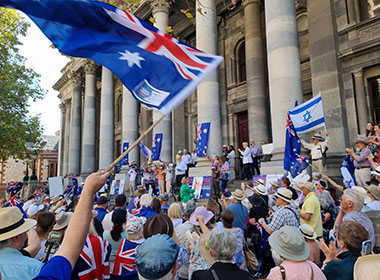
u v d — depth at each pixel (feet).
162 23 51.70
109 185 61.31
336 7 39.17
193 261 10.78
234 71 60.39
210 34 41.19
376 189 14.53
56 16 7.45
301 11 48.57
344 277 7.58
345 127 35.65
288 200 13.93
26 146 69.87
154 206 15.99
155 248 6.35
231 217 11.62
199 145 38.22
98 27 7.98
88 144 78.95
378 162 20.38
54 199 25.57
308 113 24.50
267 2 32.09
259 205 16.92
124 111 60.49
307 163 22.58
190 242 11.55
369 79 36.60
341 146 34.91
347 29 37.35
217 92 40.06
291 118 25.64
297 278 7.41
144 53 8.12
